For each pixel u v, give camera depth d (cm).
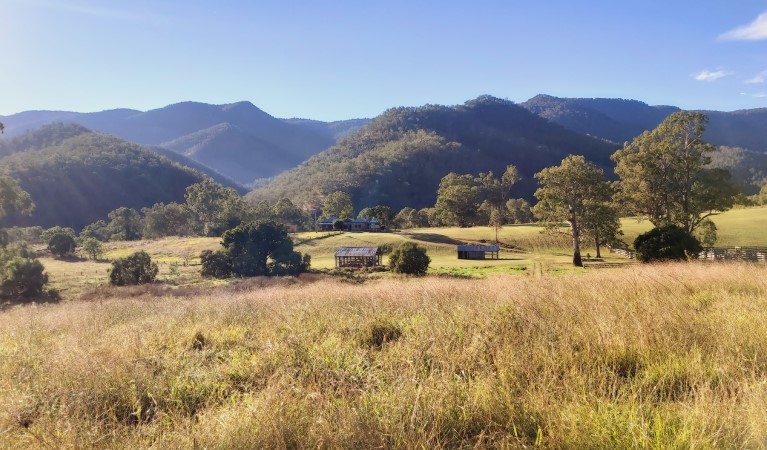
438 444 296
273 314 826
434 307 728
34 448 330
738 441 287
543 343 472
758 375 385
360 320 691
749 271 959
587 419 313
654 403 352
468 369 427
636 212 5062
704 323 536
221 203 13575
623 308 602
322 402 363
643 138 4831
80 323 916
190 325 798
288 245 6338
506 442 296
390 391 381
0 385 475
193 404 421
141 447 320
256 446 310
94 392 432
